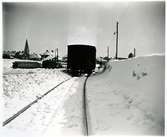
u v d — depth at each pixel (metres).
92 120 6.55
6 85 12.56
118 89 11.12
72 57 26.61
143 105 7.02
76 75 27.94
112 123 6.22
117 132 5.49
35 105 8.55
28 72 25.98
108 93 11.23
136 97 7.98
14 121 6.53
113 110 7.52
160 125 5.71
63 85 15.55
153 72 7.51
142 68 8.97
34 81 17.14
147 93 7.29
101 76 22.30
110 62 23.00
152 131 5.42
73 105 8.61
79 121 6.56
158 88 6.66
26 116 7.06
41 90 12.90
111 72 18.09
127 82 10.52
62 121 6.59
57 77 23.19
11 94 10.45
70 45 26.72
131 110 7.21
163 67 6.79
